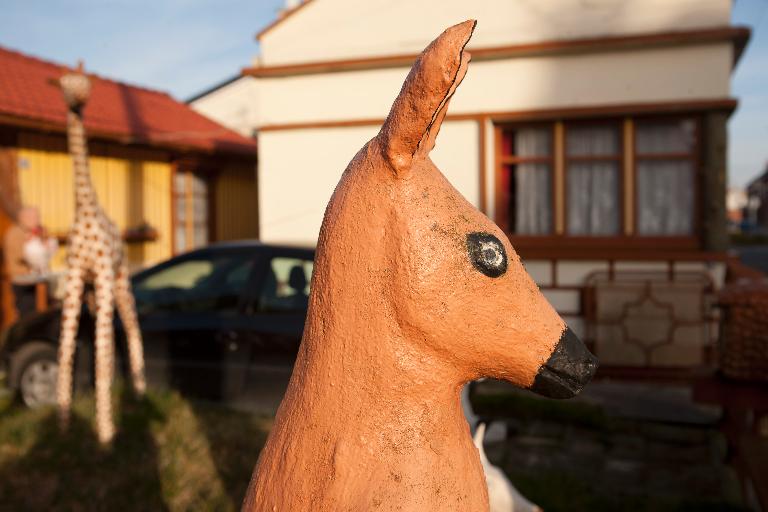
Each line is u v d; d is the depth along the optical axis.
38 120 7.59
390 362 1.09
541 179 6.94
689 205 6.56
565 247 6.82
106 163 9.20
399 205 1.06
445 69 0.93
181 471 3.81
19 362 5.26
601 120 6.70
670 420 5.24
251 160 12.75
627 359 6.41
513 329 1.10
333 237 1.13
